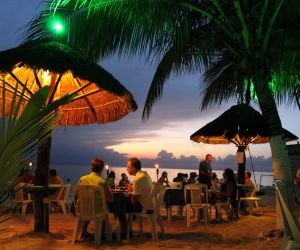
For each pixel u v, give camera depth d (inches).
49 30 256.1
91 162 259.8
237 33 270.4
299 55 264.4
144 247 243.0
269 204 571.8
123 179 518.9
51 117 90.4
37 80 252.5
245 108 340.8
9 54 217.2
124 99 257.1
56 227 311.3
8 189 86.2
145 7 252.8
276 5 261.3
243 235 278.2
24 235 254.2
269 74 269.4
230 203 374.6
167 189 368.2
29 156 86.0
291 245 171.6
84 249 232.7
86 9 258.5
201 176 415.8
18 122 84.9
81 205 248.1
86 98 309.4
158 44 263.0
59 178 413.4
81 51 255.4
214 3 267.7
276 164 263.9
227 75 423.8
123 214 270.2
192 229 321.4
